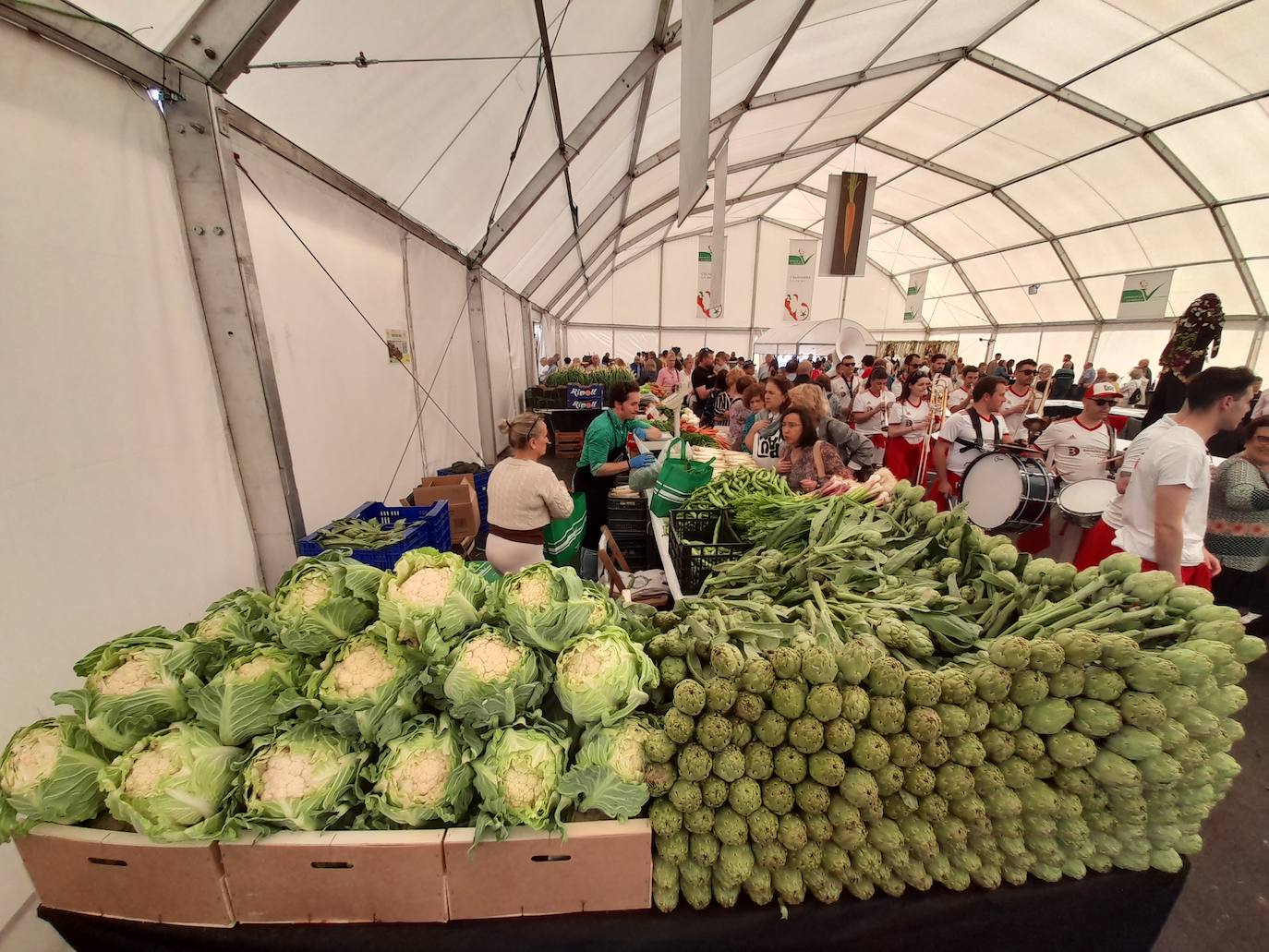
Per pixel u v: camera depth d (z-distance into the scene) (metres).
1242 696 1.09
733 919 1.08
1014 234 17.56
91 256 1.78
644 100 5.68
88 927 1.05
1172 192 12.32
